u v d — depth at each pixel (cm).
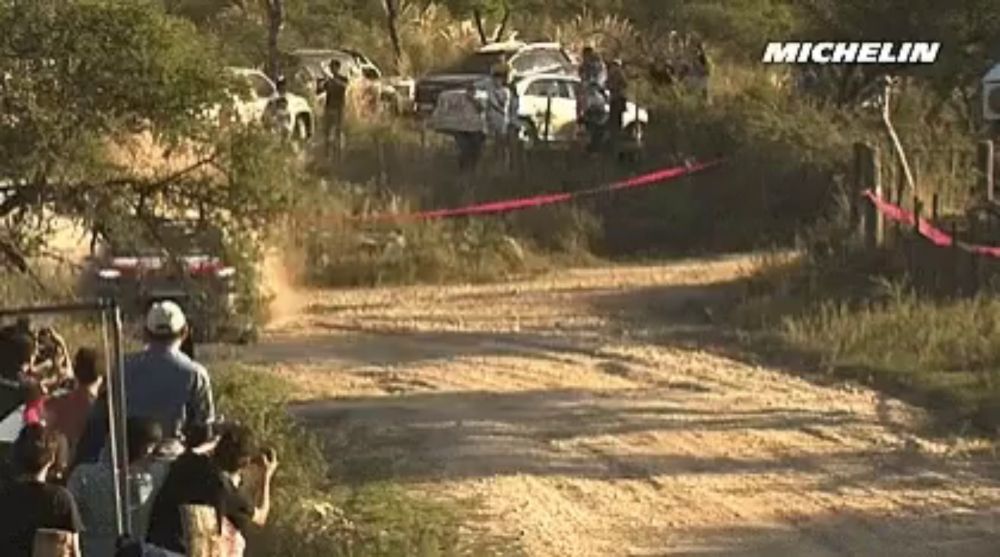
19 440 3444
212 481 3575
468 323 8575
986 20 13312
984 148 9331
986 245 8438
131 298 6444
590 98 12825
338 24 18875
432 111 13762
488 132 12556
